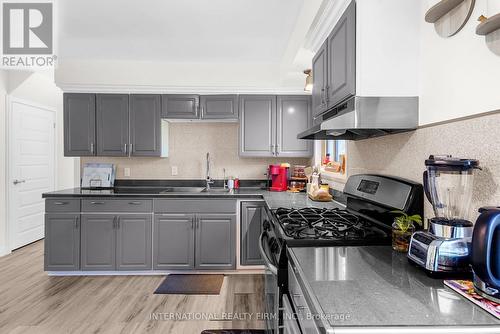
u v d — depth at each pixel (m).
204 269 2.98
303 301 0.89
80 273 2.95
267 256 1.37
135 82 3.26
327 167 2.82
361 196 1.66
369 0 1.27
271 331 1.48
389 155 1.57
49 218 2.90
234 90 3.34
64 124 3.28
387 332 0.61
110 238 2.93
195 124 3.71
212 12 2.28
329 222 1.54
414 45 1.28
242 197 2.99
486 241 0.70
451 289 0.81
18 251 3.71
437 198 1.01
